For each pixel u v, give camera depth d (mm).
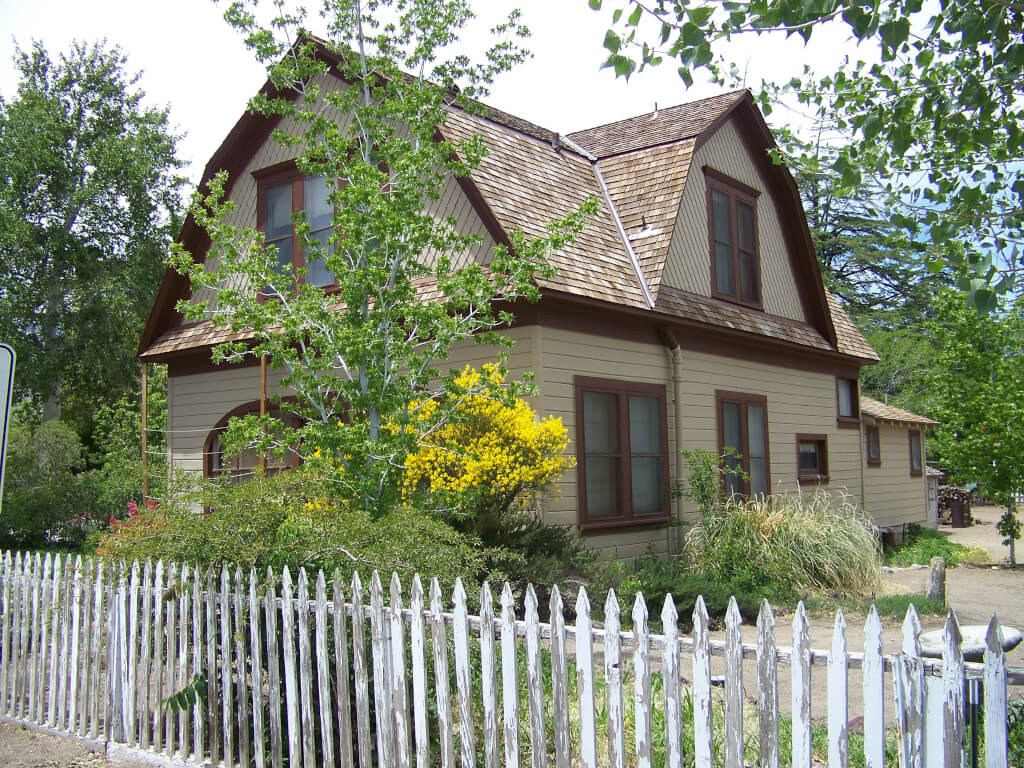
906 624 3520
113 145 29297
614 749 4102
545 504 11797
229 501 6293
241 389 15281
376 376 8797
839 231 38188
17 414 29484
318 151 9633
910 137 6715
